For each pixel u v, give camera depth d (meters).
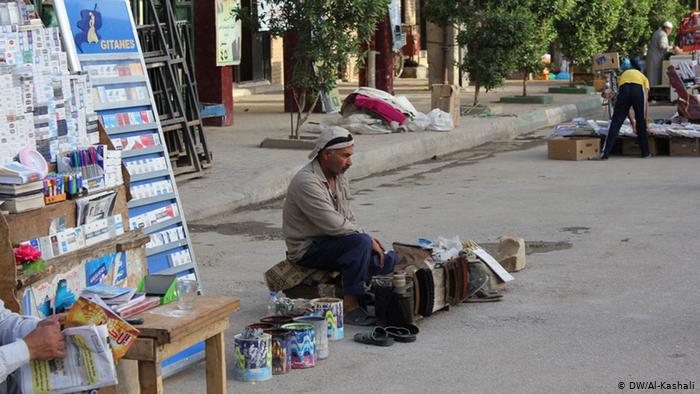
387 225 10.98
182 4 15.10
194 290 5.37
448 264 7.48
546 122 22.48
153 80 13.05
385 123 17.98
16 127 5.04
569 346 6.63
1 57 5.16
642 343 6.65
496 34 21.83
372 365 6.36
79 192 5.18
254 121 20.25
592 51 27.38
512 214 11.43
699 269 8.60
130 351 4.71
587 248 9.54
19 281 4.55
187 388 5.99
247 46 28.41
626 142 16.56
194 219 11.60
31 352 4.07
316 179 7.24
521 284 8.27
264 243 10.31
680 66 20.83
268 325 6.51
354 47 15.62
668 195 12.42
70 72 5.68
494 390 5.84
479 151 18.00
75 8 6.54
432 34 26.53
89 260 5.16
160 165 6.74
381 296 7.04
